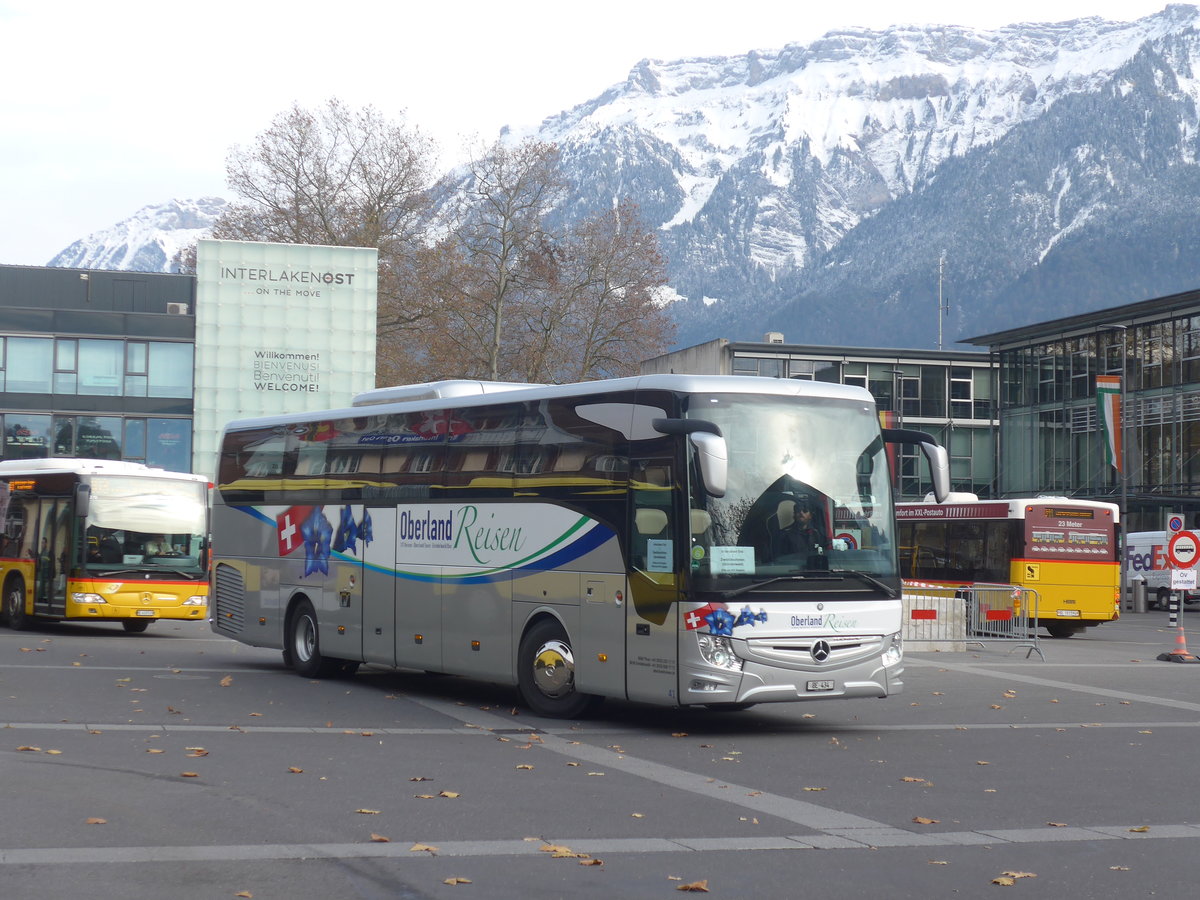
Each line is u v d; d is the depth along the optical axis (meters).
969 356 80.50
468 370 69.19
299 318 58.00
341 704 16.72
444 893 7.51
